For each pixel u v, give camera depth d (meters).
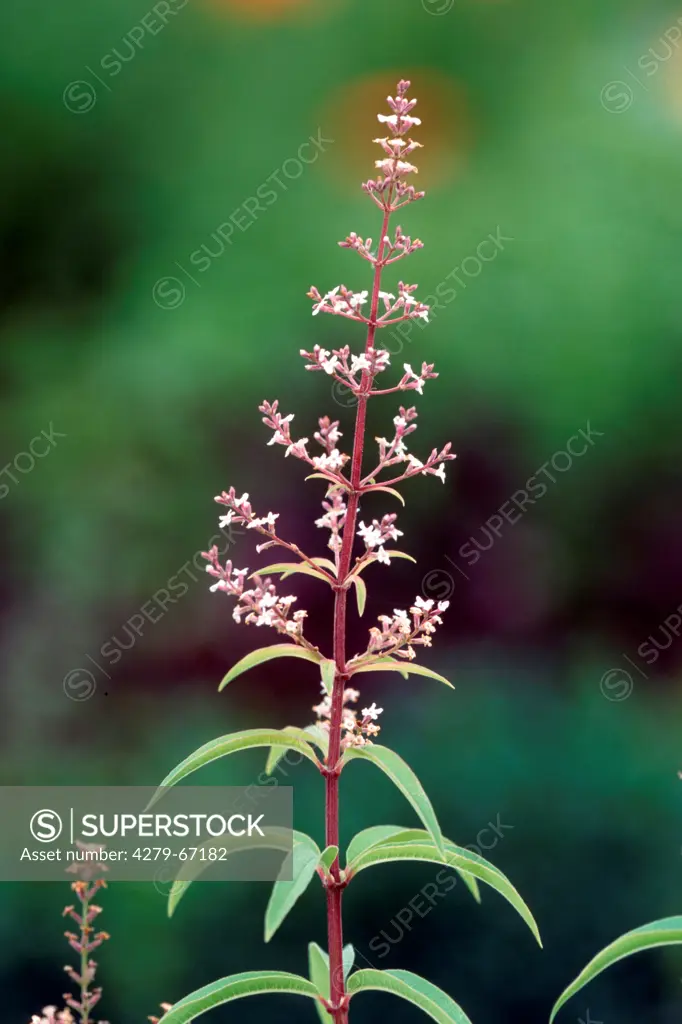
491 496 10.91
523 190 10.84
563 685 10.16
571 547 10.99
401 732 9.38
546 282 10.61
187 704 10.05
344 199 10.98
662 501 10.91
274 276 10.73
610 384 10.65
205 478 10.55
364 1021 6.16
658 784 8.09
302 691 10.23
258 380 10.50
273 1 11.68
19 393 11.05
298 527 10.45
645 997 6.21
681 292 10.70
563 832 7.55
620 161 10.83
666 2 11.20
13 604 10.48
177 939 6.44
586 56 11.34
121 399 10.70
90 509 10.59
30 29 11.12
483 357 10.55
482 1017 6.16
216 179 11.15
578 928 6.65
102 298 11.29
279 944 6.53
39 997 6.04
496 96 11.39
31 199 11.25
